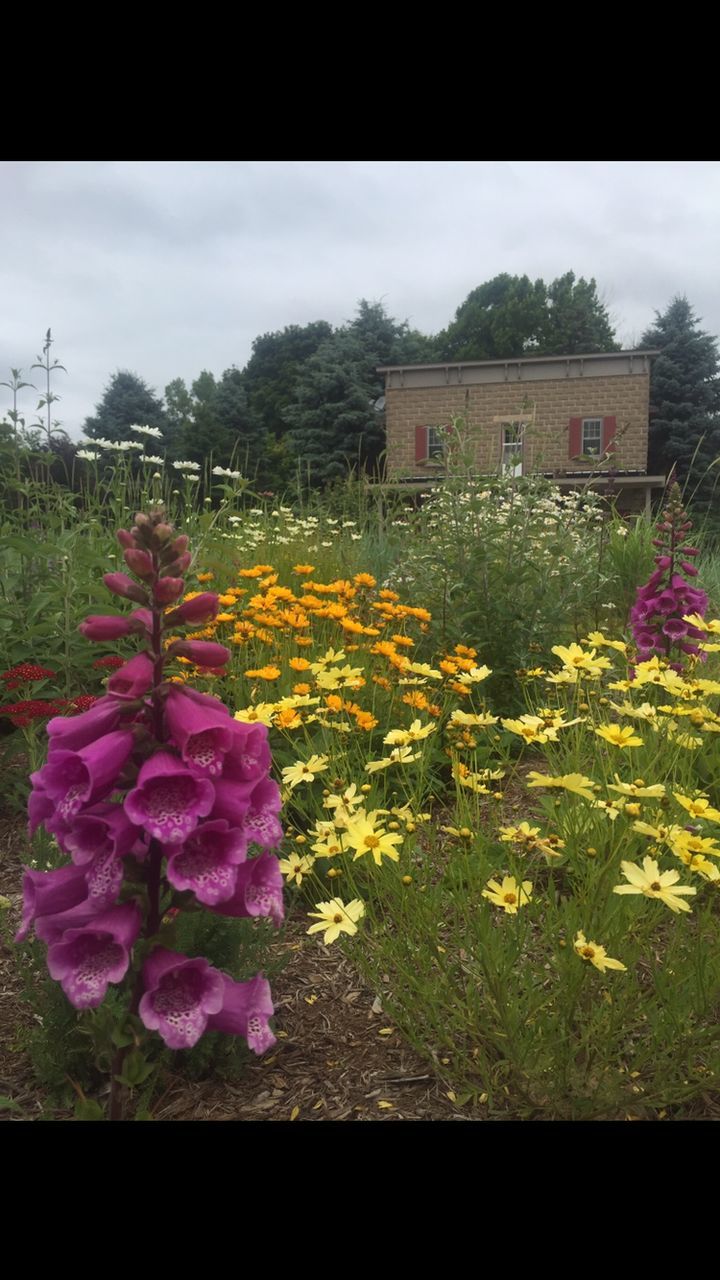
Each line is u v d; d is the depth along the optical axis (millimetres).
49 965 1618
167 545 1739
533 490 7430
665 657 4754
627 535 8922
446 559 6180
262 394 42844
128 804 1554
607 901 2580
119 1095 1862
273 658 4766
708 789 3727
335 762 3461
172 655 1722
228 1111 2277
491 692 5488
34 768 3785
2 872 3562
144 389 44156
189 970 1673
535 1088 2268
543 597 6160
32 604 5035
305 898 3281
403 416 28766
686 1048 2182
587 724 3541
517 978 2354
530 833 2586
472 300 53188
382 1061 2461
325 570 7598
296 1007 2711
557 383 27594
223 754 1639
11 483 5699
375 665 4742
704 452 32438
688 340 33000
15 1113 2260
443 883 2734
